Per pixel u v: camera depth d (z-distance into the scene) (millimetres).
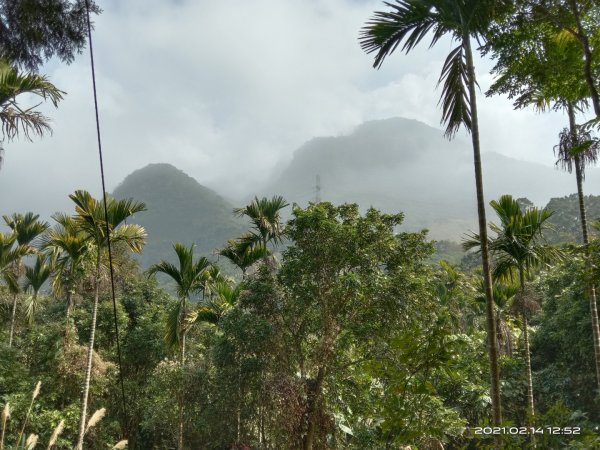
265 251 14875
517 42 7344
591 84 6441
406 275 11977
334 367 11672
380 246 12273
